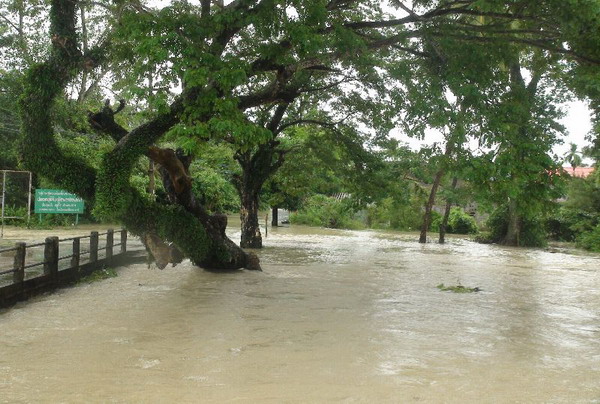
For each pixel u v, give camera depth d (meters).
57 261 11.79
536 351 7.84
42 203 25.38
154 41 8.82
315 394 5.89
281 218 51.22
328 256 20.80
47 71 11.17
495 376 6.66
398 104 12.98
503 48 12.71
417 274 16.08
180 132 9.33
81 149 19.34
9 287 9.87
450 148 12.11
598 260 22.89
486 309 10.92
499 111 11.99
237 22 10.57
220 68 9.63
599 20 9.79
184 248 13.88
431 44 12.85
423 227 30.58
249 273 15.20
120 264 15.77
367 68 17.78
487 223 34.91
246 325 9.05
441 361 7.22
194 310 10.16
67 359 7.01
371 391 6.02
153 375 6.44
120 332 8.43
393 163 27.06
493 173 10.95
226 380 6.31
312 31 10.27
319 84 20.77
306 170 24.72
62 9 11.25
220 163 32.22
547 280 15.74
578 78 11.29
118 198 11.18
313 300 11.41
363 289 12.98
